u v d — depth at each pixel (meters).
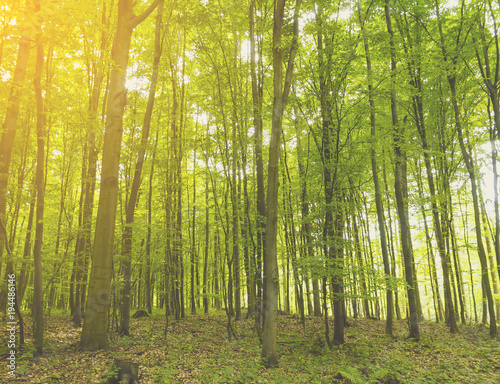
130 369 5.70
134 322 12.70
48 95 8.15
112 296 9.28
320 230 10.36
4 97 8.74
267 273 8.13
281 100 8.61
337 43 10.09
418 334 11.23
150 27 14.27
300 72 10.73
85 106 10.10
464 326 15.36
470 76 13.97
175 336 10.15
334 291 10.11
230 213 15.80
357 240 18.61
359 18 12.30
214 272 20.00
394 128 11.91
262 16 12.20
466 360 8.76
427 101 14.83
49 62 9.30
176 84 15.14
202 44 11.74
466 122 13.96
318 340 9.94
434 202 14.03
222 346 9.27
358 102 10.32
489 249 19.55
